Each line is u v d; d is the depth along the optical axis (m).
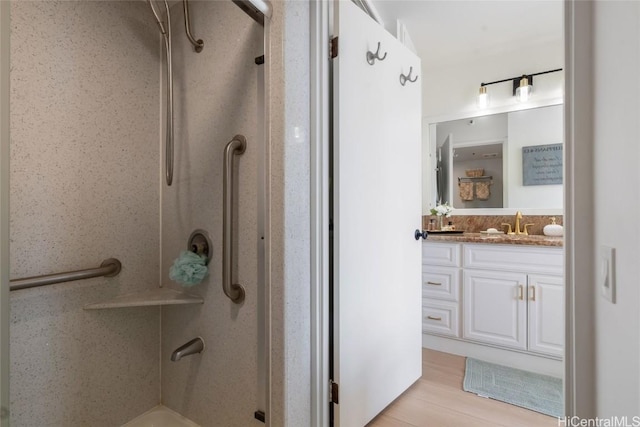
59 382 1.18
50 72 1.15
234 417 1.24
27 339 1.10
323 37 1.23
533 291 1.96
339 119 1.25
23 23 1.08
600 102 0.64
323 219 1.22
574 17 0.70
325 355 1.23
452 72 2.79
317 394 1.20
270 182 1.09
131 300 1.29
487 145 2.68
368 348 1.42
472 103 2.72
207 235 1.32
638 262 0.50
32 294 1.12
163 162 1.48
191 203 1.37
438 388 1.79
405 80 1.69
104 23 1.30
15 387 1.08
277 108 1.08
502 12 2.04
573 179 0.70
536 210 2.50
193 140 1.36
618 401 0.57
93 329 1.27
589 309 0.68
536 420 1.50
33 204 1.12
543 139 2.47
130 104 1.39
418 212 1.83
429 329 2.34
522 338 1.99
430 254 2.34
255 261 1.18
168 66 1.35
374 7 1.96
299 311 1.14
